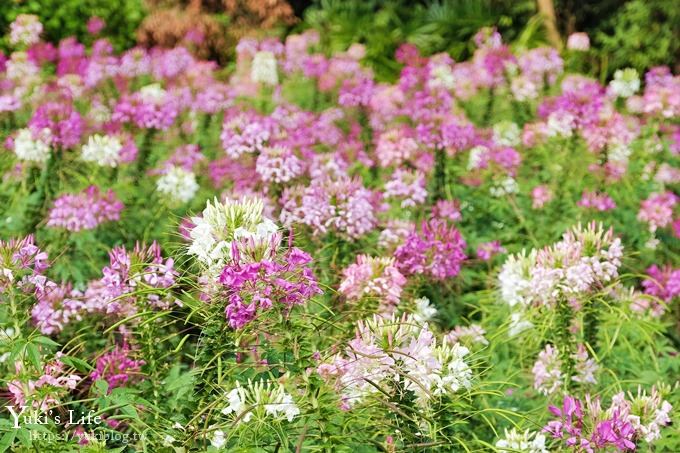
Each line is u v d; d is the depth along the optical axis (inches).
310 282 112.5
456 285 151.7
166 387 125.2
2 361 125.7
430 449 118.6
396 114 203.5
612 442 118.1
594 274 134.1
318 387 112.9
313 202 143.3
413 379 114.1
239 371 118.0
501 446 122.0
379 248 149.2
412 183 163.8
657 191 189.0
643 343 148.5
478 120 213.8
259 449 111.2
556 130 184.5
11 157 174.6
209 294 114.4
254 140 162.1
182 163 173.9
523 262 139.1
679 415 131.0
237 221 113.0
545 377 137.4
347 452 114.0
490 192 179.8
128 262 124.3
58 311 134.8
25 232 157.9
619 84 214.1
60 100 197.2
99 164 169.5
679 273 155.9
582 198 177.0
